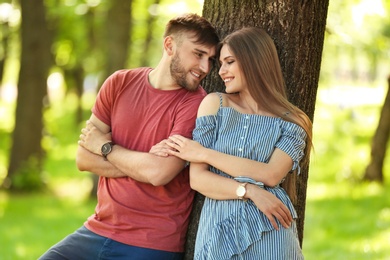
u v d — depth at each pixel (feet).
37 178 46.52
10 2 54.24
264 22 12.20
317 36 12.41
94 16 55.21
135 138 11.98
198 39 11.65
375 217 33.94
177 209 11.80
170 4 47.67
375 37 40.83
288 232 10.92
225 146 11.05
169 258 11.68
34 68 46.29
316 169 47.85
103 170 11.98
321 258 25.95
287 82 12.19
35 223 35.12
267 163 10.96
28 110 46.42
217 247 10.77
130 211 11.69
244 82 11.33
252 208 10.80
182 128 11.54
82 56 67.67
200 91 12.05
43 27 46.26
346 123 50.55
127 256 11.63
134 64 55.77
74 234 12.19
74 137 80.23
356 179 44.01
